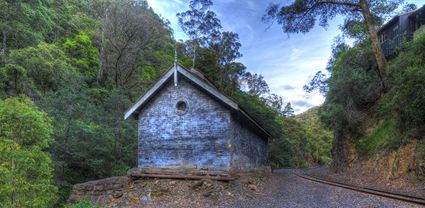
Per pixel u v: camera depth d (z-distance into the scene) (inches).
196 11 1359.5
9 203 287.6
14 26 914.1
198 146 485.1
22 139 321.1
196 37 1365.7
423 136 447.8
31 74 840.9
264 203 349.4
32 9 1078.4
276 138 1298.0
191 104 503.8
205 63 1349.7
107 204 394.3
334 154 877.8
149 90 512.4
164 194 402.6
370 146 626.2
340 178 607.5
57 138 520.1
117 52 1307.8
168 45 1820.9
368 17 749.3
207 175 440.1
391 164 491.8
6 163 285.0
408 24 901.2
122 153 648.4
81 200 394.9
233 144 482.0
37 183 316.5
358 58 851.4
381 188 438.9
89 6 1852.9
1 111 310.3
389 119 605.3
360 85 741.9
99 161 540.1
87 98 822.5
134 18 1259.2
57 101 608.7
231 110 477.7
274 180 574.2
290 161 1561.3
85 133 549.3
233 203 354.9
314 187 467.5
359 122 725.3
